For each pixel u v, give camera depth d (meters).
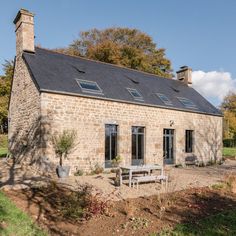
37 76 12.13
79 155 12.27
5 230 5.19
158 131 15.60
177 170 14.73
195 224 6.20
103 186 9.55
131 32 33.84
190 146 17.86
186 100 18.41
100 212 6.75
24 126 13.53
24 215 6.08
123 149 13.93
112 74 16.23
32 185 8.70
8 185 8.46
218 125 19.94
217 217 6.68
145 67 30.39
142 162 14.83
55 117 11.73
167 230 5.79
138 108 14.69
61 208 6.82
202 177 12.22
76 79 13.41
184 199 8.19
